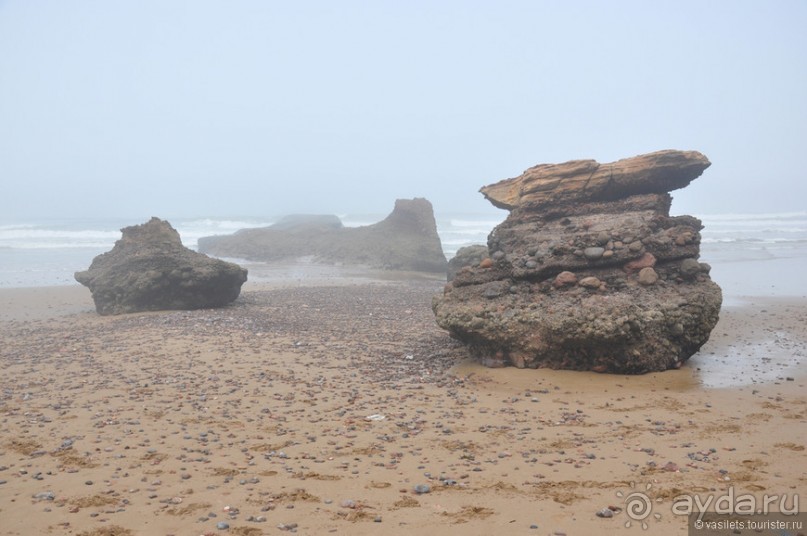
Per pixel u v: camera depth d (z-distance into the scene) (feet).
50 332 61.26
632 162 53.57
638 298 42.60
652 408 34.71
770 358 46.65
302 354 48.39
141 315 70.28
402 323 64.54
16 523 20.93
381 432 30.89
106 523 20.94
